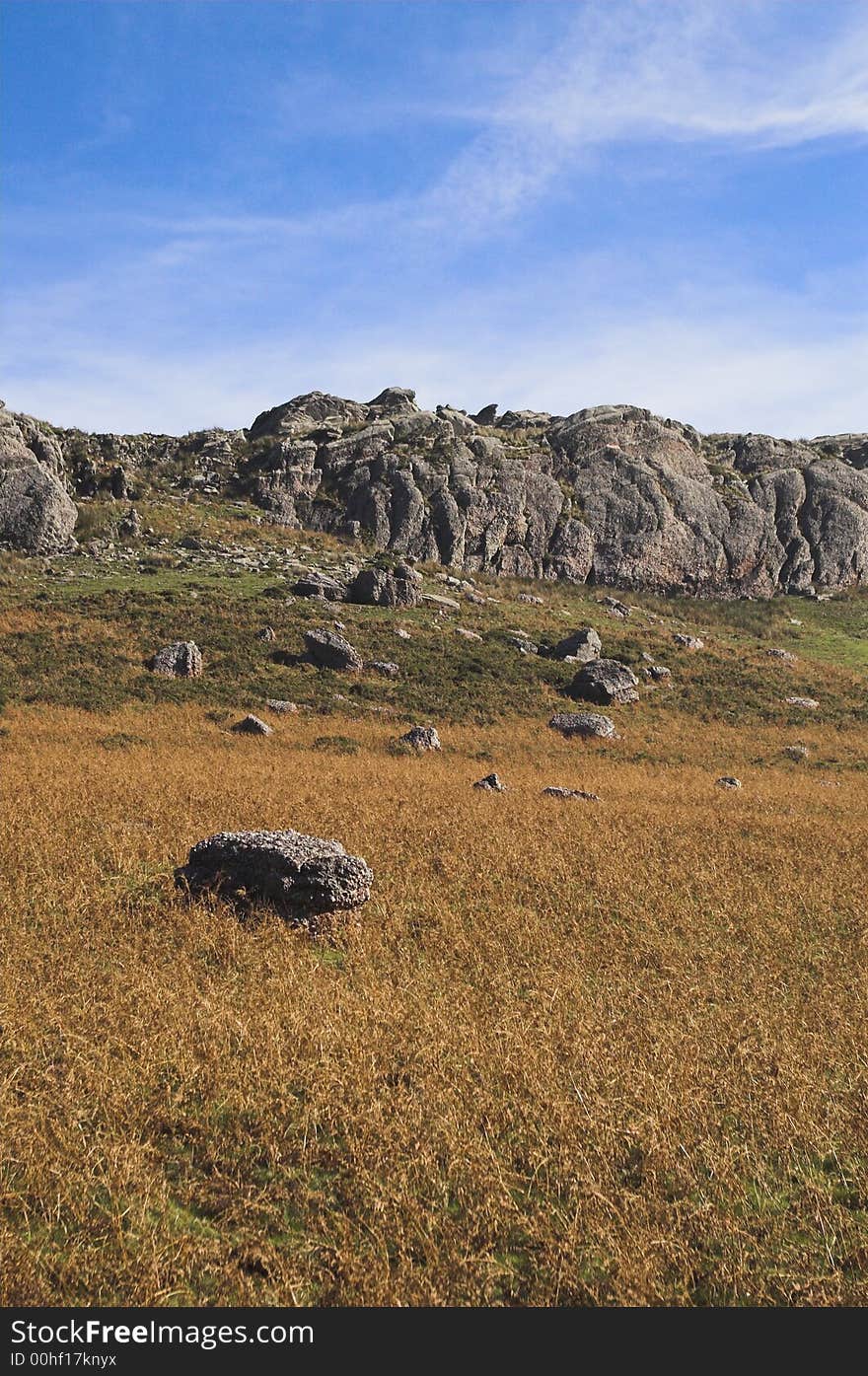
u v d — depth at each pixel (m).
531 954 12.13
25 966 10.14
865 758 37.56
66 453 64.44
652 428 80.44
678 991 11.20
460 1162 7.02
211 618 43.94
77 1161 6.79
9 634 38.66
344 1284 5.99
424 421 76.00
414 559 64.19
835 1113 8.32
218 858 13.09
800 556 78.25
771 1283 6.28
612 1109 8.00
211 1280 6.02
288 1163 7.21
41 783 19.08
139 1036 8.63
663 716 41.94
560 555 70.62
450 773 27.39
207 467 70.50
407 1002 10.03
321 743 31.84
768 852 18.27
